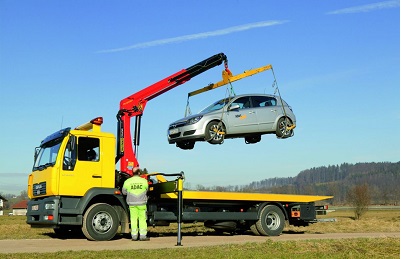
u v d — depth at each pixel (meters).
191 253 10.43
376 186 92.06
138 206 13.88
